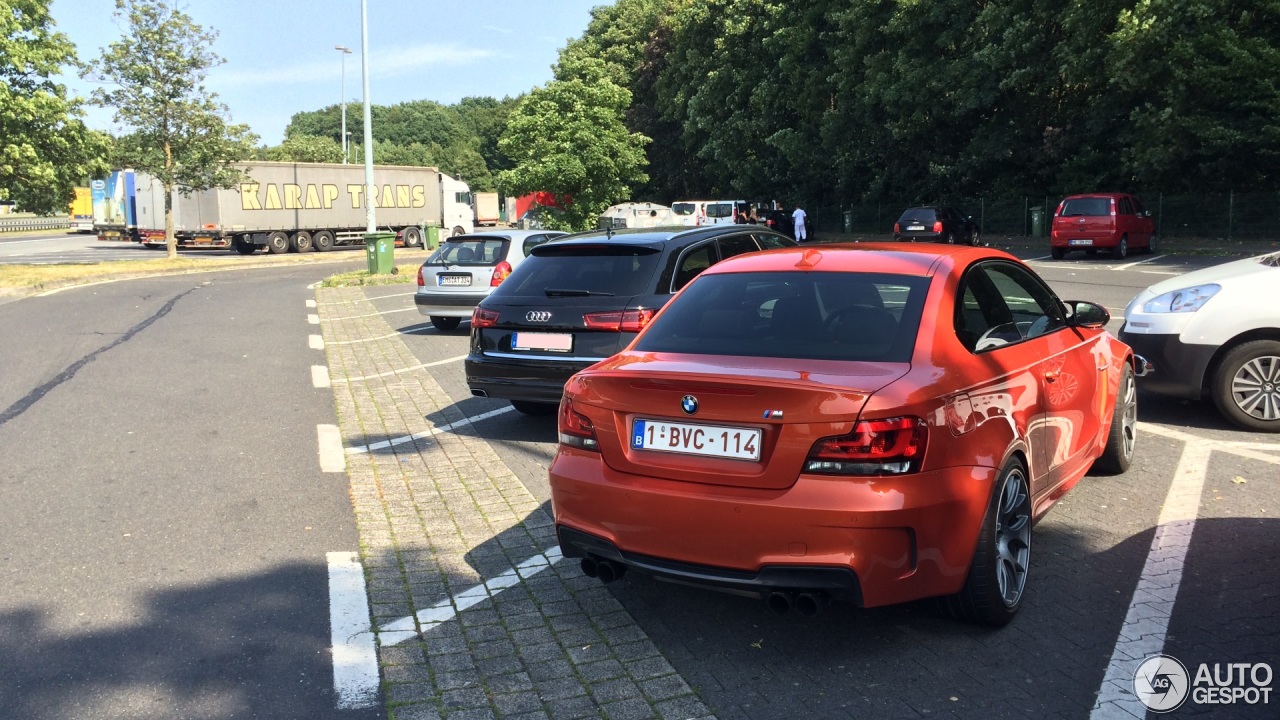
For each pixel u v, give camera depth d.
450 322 14.17
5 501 5.76
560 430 3.96
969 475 3.49
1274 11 23.91
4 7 24.50
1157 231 29.66
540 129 27.34
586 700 3.33
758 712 3.21
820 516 3.26
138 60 28.97
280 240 37.53
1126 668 3.43
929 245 4.68
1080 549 4.60
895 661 3.55
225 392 9.20
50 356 11.30
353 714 3.28
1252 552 4.48
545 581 4.45
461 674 3.55
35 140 25.50
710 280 4.57
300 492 5.93
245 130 30.88
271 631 3.95
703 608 4.12
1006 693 3.28
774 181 44.91
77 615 4.12
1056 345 4.70
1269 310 6.54
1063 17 28.62
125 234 42.28
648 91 53.94
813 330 3.92
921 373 3.54
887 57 35.41
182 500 5.77
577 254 7.33
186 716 3.27
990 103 31.98
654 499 3.55
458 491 5.92
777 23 41.22
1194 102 25.50
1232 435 6.66
